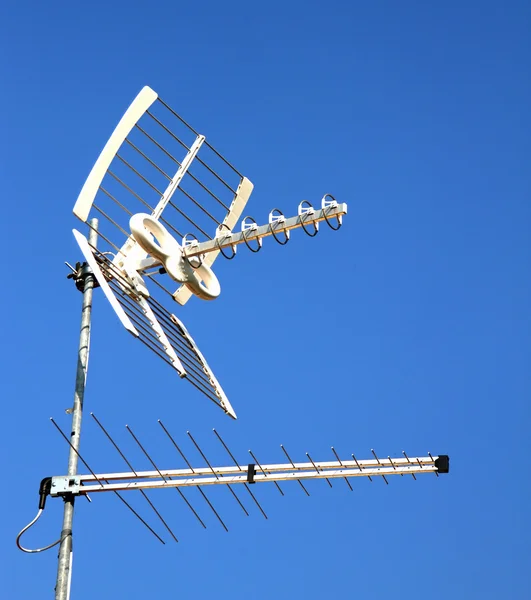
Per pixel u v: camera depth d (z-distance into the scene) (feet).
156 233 54.13
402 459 50.80
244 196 58.65
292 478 50.47
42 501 47.88
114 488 48.73
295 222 51.19
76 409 50.55
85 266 54.70
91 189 52.85
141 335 51.75
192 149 57.57
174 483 49.88
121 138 54.34
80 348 52.34
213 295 56.08
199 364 56.03
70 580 46.21
